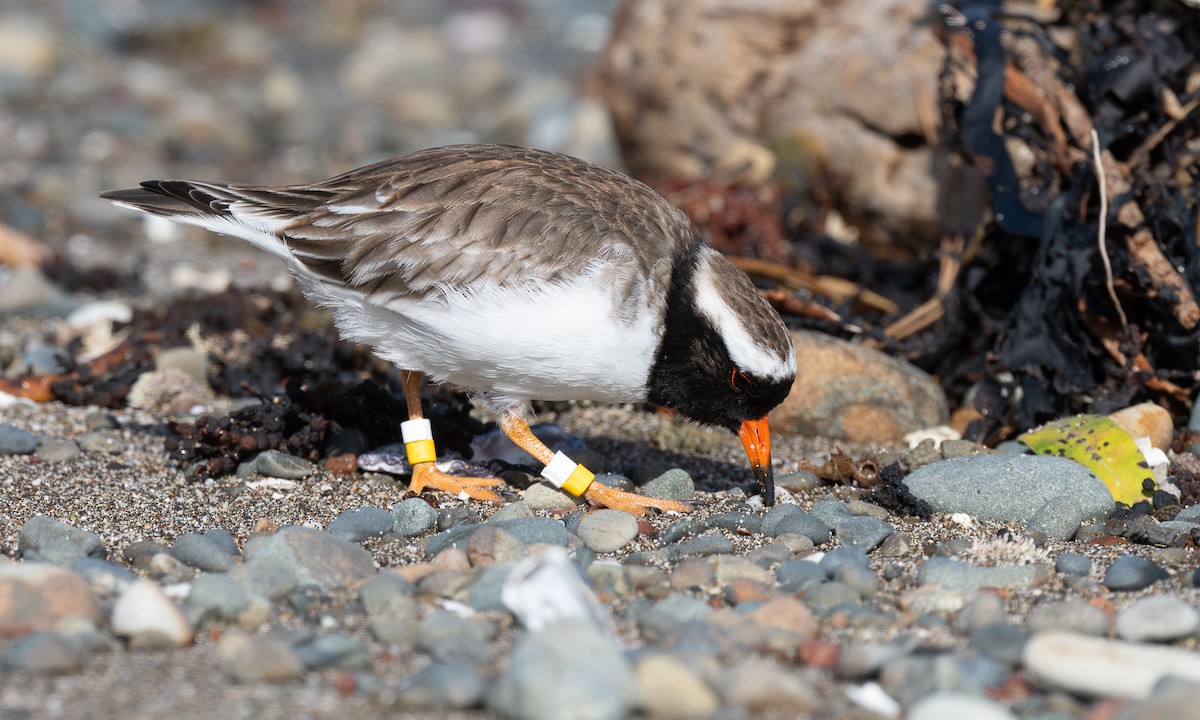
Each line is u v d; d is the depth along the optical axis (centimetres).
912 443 1176
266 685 683
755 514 989
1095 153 1151
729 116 1700
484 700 664
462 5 3634
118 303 1587
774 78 1653
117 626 738
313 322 1390
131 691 671
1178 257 1218
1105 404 1161
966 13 1290
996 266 1288
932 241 1477
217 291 1545
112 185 2250
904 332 1318
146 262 1841
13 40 2995
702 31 1711
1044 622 763
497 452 1157
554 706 633
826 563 865
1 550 902
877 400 1212
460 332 967
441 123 2764
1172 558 887
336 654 709
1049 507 971
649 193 1035
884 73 1499
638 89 1780
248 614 771
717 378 987
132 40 3219
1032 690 695
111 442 1130
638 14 1800
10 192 2184
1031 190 1229
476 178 999
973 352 1291
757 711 666
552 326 945
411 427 1052
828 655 724
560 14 3591
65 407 1252
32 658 688
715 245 1496
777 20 1669
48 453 1095
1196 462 1085
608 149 2461
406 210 983
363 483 1073
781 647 739
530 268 945
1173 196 1214
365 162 2489
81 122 2641
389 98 2912
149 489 1040
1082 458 1069
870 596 833
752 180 1631
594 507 1027
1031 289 1181
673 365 986
